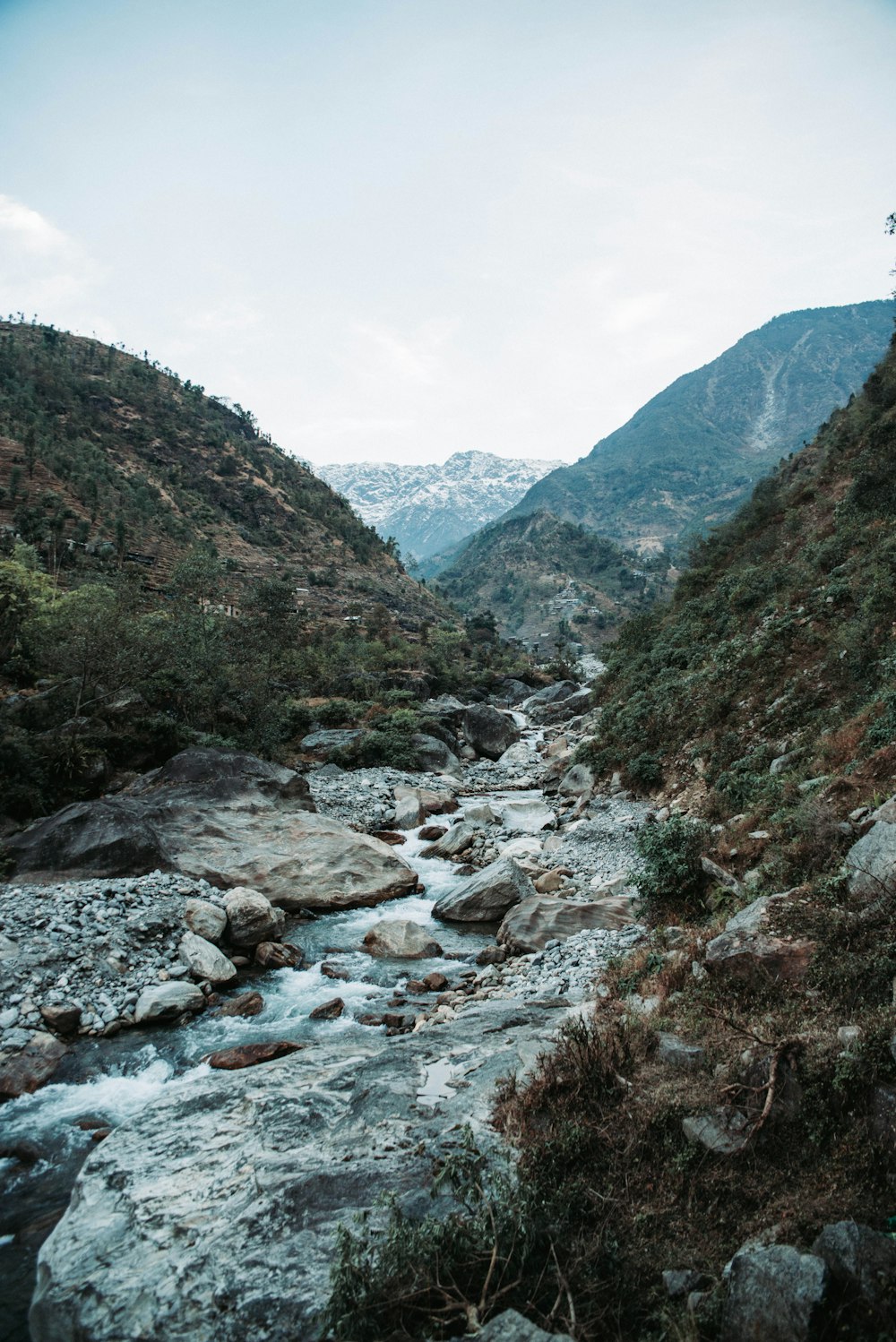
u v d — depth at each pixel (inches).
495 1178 218.7
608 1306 179.2
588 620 7731.3
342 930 616.7
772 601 1122.0
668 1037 285.9
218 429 5679.1
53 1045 403.2
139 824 646.5
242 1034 430.0
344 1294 179.8
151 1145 287.6
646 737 1028.5
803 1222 189.6
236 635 1525.6
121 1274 216.7
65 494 3405.5
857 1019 253.0
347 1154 254.1
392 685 2137.1
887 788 420.8
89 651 969.5
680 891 506.3
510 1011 391.5
